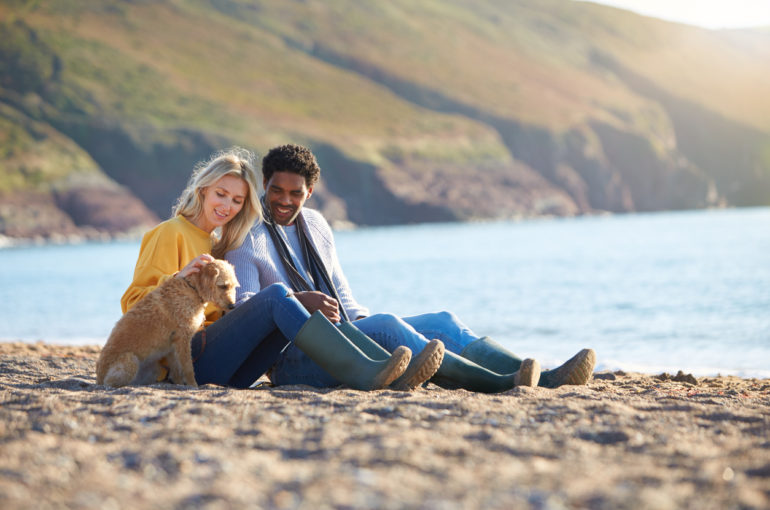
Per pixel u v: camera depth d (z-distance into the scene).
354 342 4.60
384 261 36.81
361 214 106.12
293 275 5.04
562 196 121.75
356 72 152.25
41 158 101.88
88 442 3.13
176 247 4.90
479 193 113.31
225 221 4.96
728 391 5.70
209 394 4.22
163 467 2.73
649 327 13.83
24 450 2.93
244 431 3.30
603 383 6.36
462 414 3.70
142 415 3.61
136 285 4.90
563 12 197.75
